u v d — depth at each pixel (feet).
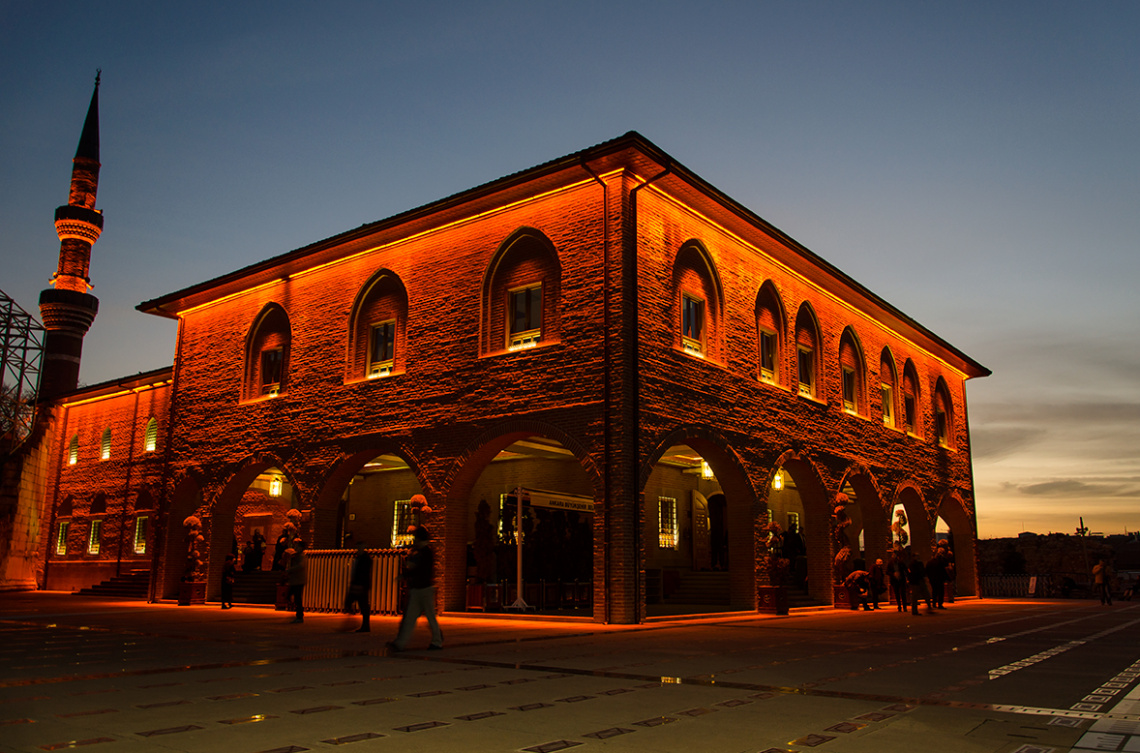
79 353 162.30
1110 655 34.73
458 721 19.26
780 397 73.67
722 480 67.77
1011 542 160.35
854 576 75.10
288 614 64.44
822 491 77.36
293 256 76.95
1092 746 16.84
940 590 75.66
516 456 81.41
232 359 83.41
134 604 80.89
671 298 61.93
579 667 29.73
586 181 60.29
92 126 174.70
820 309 82.69
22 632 46.03
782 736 17.79
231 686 24.59
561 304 59.98
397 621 55.21
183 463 85.40
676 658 32.91
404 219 68.80
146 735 17.46
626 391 55.77
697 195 63.46
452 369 65.26
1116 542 261.03
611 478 54.75
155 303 89.40
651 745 16.85
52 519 118.01
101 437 114.32
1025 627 51.90
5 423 127.44
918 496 97.50
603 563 54.08
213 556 79.71
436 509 63.52
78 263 166.30
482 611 61.67
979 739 17.52
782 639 42.14
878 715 20.27
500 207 64.90
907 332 99.45
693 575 82.12
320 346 75.61
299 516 72.38
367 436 69.72
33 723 18.71
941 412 110.01
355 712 20.33
